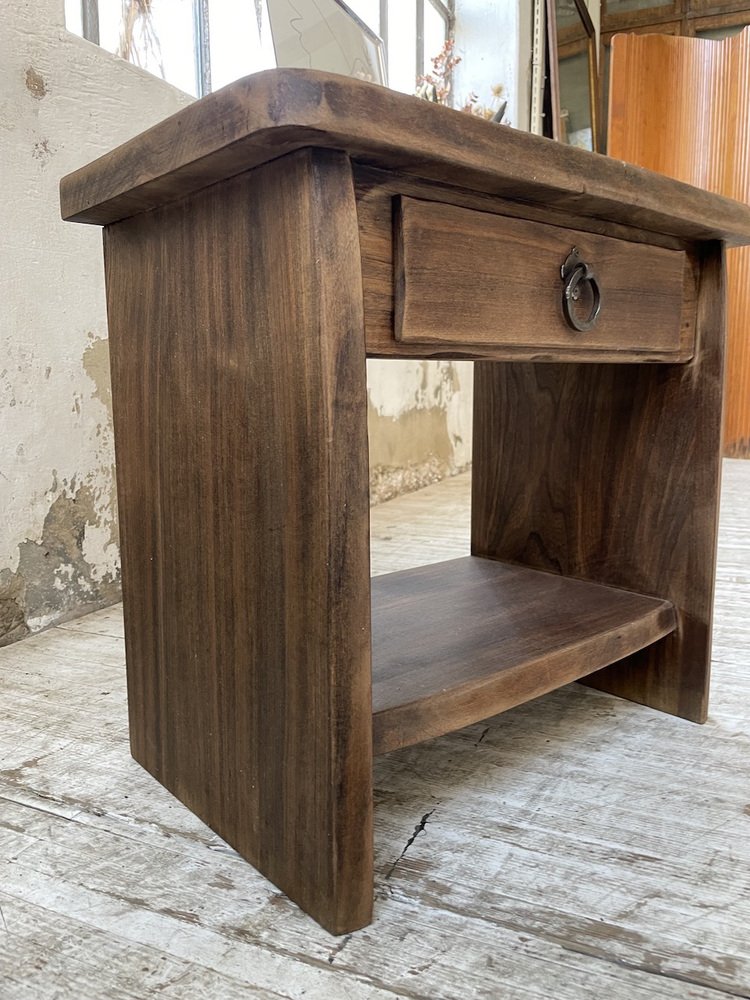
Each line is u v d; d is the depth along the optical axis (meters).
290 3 1.52
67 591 1.52
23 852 0.76
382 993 0.58
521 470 1.25
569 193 0.70
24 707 1.11
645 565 1.10
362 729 0.63
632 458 1.10
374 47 1.84
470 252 0.68
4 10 1.31
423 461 3.17
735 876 0.73
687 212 0.84
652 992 0.58
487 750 0.99
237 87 0.54
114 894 0.70
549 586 1.15
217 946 0.63
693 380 1.02
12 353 1.36
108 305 0.88
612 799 0.86
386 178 0.62
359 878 0.65
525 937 0.64
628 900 0.69
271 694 0.68
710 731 1.04
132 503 0.88
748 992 0.58
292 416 0.62
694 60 3.32
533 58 3.52
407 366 2.98
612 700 1.15
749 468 3.28
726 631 1.39
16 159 1.35
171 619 0.82
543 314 0.77
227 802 0.77
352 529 0.60
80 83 1.48
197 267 0.71
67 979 0.60
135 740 0.94
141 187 0.68
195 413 0.74
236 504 0.70
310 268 0.57
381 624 0.97
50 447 1.46
